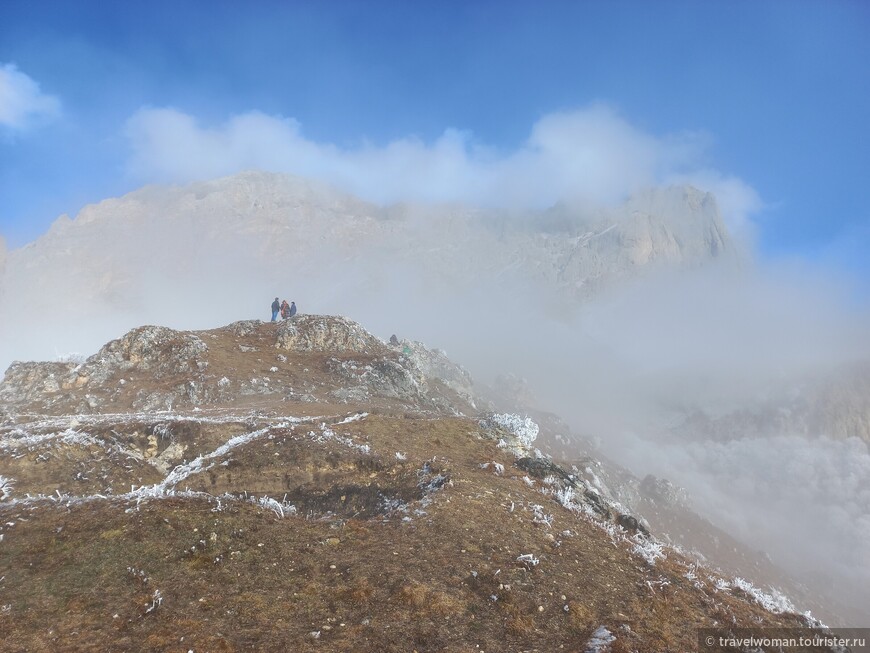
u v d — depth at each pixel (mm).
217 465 19766
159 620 8992
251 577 10664
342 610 10008
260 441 21250
